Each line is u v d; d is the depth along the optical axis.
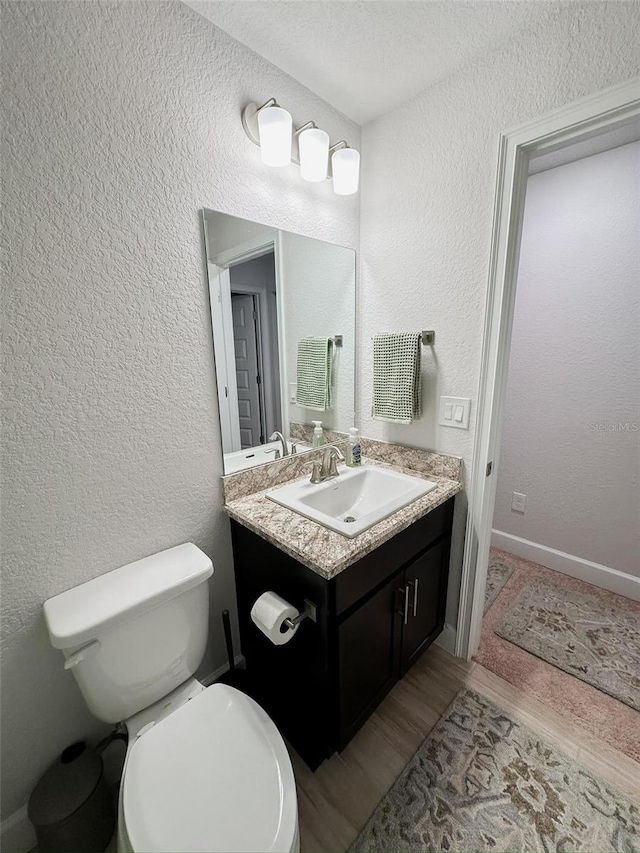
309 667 1.11
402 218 1.46
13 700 0.94
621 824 1.00
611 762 1.16
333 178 1.35
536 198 1.88
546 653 1.59
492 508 1.47
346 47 1.12
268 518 1.18
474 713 1.33
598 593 1.96
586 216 1.75
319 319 1.53
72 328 0.90
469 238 1.28
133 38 0.89
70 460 0.94
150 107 0.94
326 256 1.50
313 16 1.01
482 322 1.30
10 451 0.85
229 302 1.21
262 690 1.37
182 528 1.21
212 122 1.07
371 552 1.08
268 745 0.88
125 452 1.04
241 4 0.97
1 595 0.88
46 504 0.92
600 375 1.84
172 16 0.95
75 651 0.85
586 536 2.03
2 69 0.73
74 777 0.95
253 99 1.16
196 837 0.71
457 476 1.45
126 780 0.81
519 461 2.20
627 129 1.51
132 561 1.10
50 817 0.88
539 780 1.11
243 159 1.17
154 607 0.95
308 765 1.16
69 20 0.79
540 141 1.10
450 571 1.57
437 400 1.48
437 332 1.43
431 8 0.99
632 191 1.62
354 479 1.55
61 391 0.90
